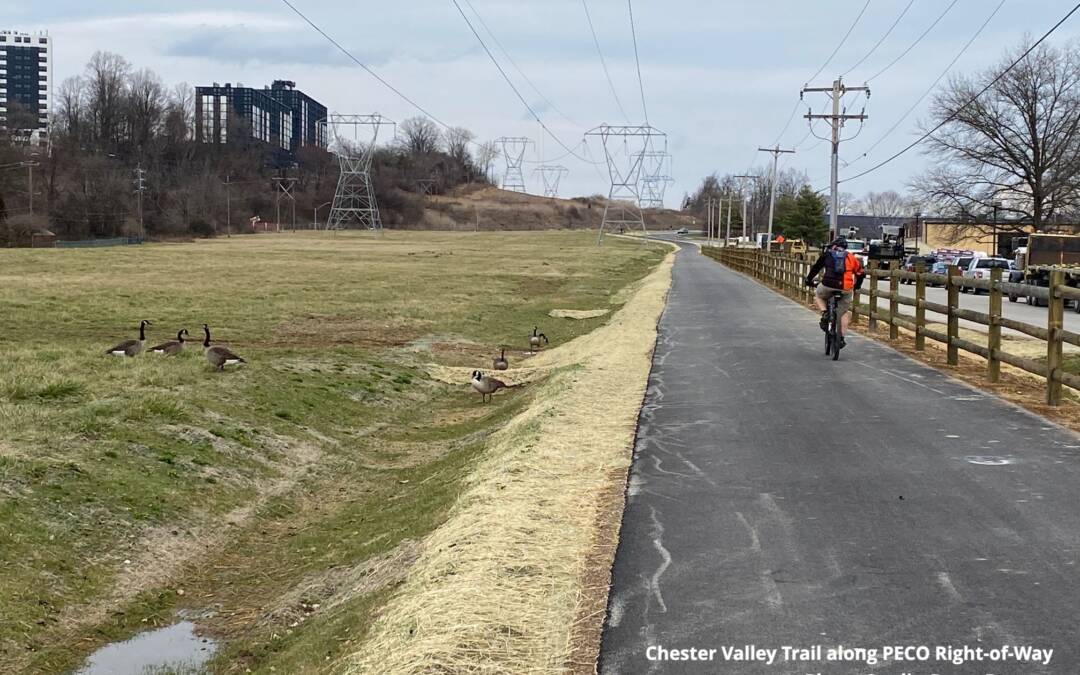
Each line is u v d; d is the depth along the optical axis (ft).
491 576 20.77
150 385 49.32
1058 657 16.24
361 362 64.54
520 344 86.22
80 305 103.35
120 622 26.61
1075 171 206.59
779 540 22.77
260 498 37.19
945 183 226.58
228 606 27.96
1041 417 36.42
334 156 593.42
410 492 37.19
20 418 39.70
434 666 16.75
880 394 42.16
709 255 304.91
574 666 16.63
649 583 20.27
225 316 96.43
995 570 20.33
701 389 44.80
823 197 446.19
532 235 506.48
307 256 245.45
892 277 64.54
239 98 573.33
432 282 158.61
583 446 33.35
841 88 152.56
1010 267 158.10
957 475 28.12
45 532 29.35
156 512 32.86
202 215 409.49
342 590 27.09
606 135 371.97
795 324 77.10
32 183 310.45
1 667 23.34
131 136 445.37
